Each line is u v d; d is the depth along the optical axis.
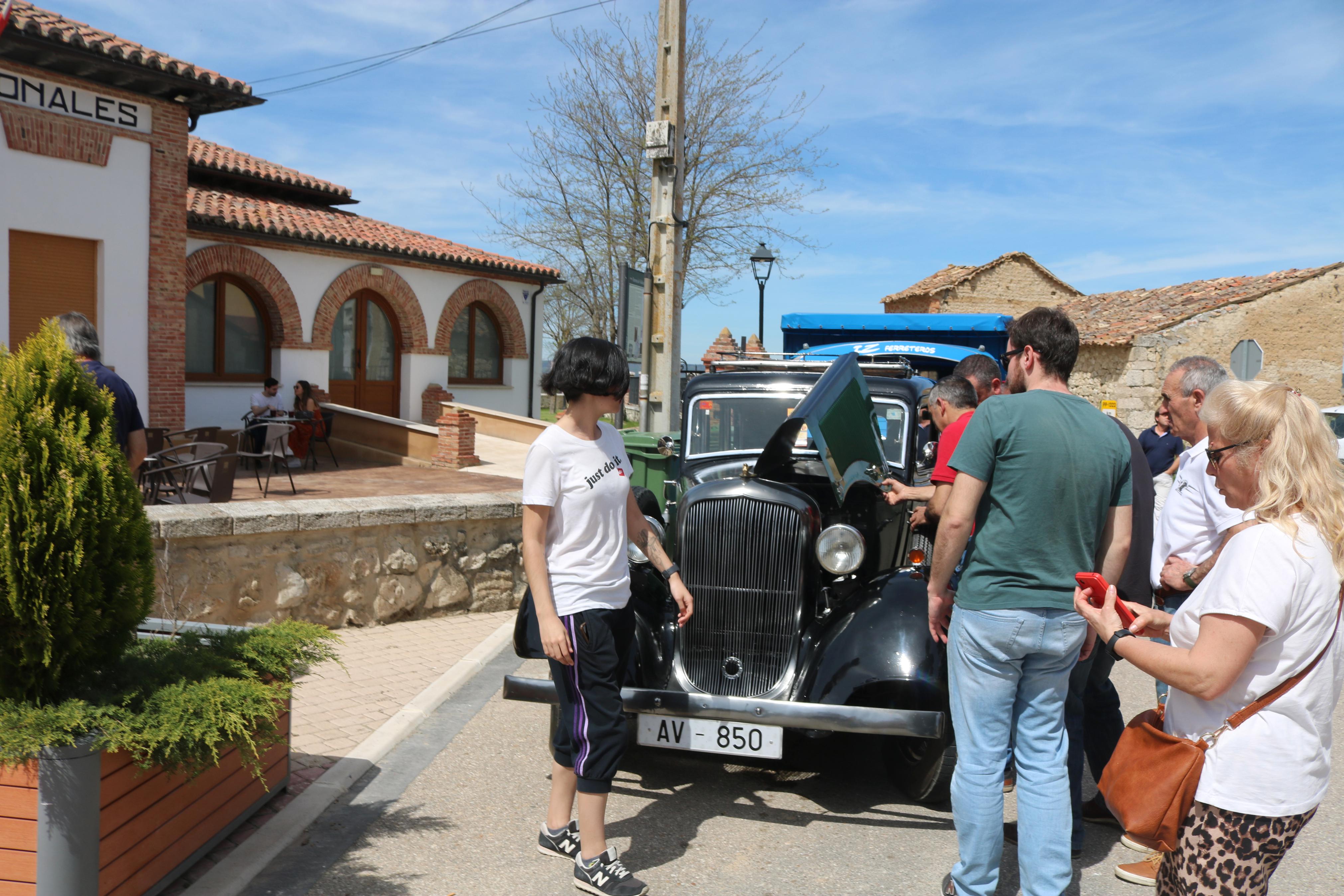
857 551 4.21
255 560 6.22
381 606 6.94
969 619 3.12
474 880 3.49
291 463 15.46
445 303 20.02
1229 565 2.23
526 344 22.31
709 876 3.61
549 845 3.69
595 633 3.37
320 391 17.34
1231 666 2.16
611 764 3.38
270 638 3.73
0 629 2.84
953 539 3.13
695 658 4.32
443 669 6.04
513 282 21.72
